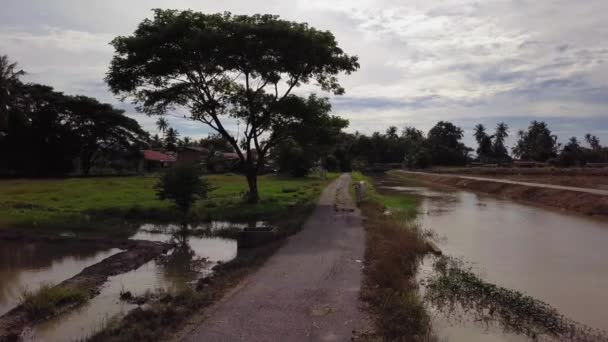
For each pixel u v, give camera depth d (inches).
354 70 991.0
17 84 1873.8
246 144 972.6
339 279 365.7
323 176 2128.4
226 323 270.2
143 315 280.1
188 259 481.1
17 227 644.1
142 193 1169.4
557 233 666.8
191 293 322.0
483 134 4763.8
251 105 940.6
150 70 871.7
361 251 475.5
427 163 4008.4
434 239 605.3
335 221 697.0
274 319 276.7
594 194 980.6
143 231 653.3
